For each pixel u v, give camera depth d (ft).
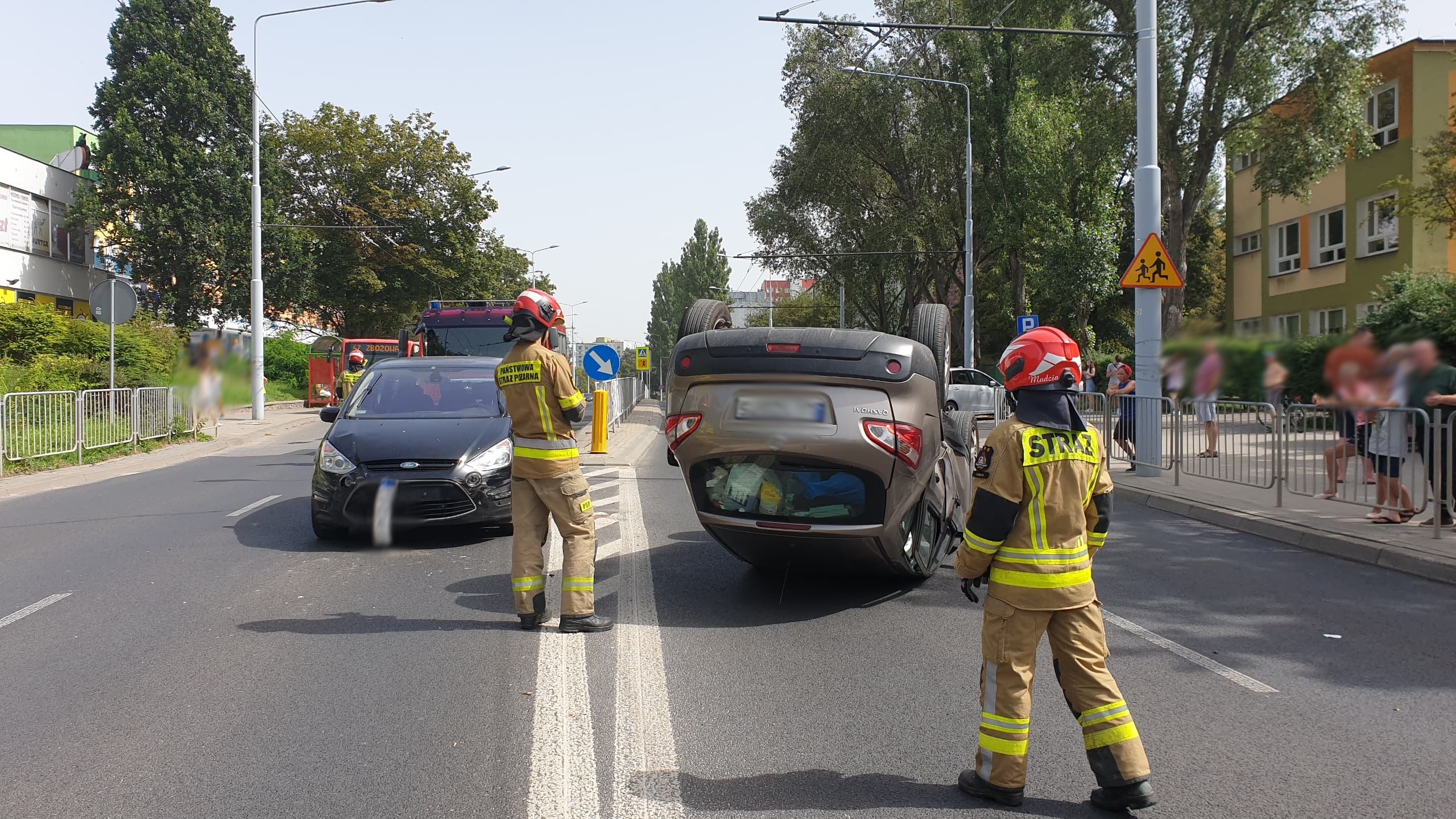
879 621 19.88
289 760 12.85
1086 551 11.55
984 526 11.25
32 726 14.10
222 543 27.91
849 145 125.90
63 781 12.23
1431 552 24.54
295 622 19.61
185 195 117.08
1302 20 71.87
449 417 29.58
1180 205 79.51
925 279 141.49
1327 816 11.29
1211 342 46.39
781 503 20.27
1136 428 42.22
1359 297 85.35
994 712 11.55
